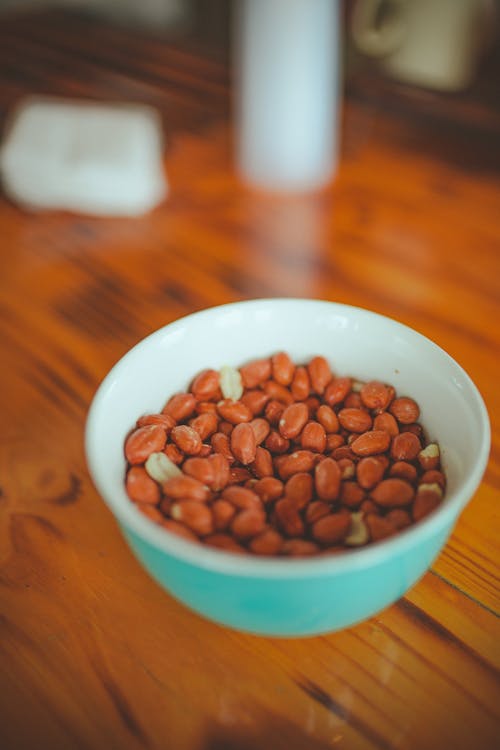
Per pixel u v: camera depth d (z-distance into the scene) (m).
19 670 0.30
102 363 0.44
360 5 0.69
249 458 0.32
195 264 0.53
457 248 0.54
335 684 0.29
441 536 0.26
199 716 0.28
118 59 0.84
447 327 0.46
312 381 0.34
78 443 0.39
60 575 0.33
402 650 0.30
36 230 0.57
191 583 0.26
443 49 0.74
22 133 0.60
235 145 0.69
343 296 0.49
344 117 0.73
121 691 0.29
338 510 0.30
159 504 0.30
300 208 0.60
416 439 0.31
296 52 0.56
